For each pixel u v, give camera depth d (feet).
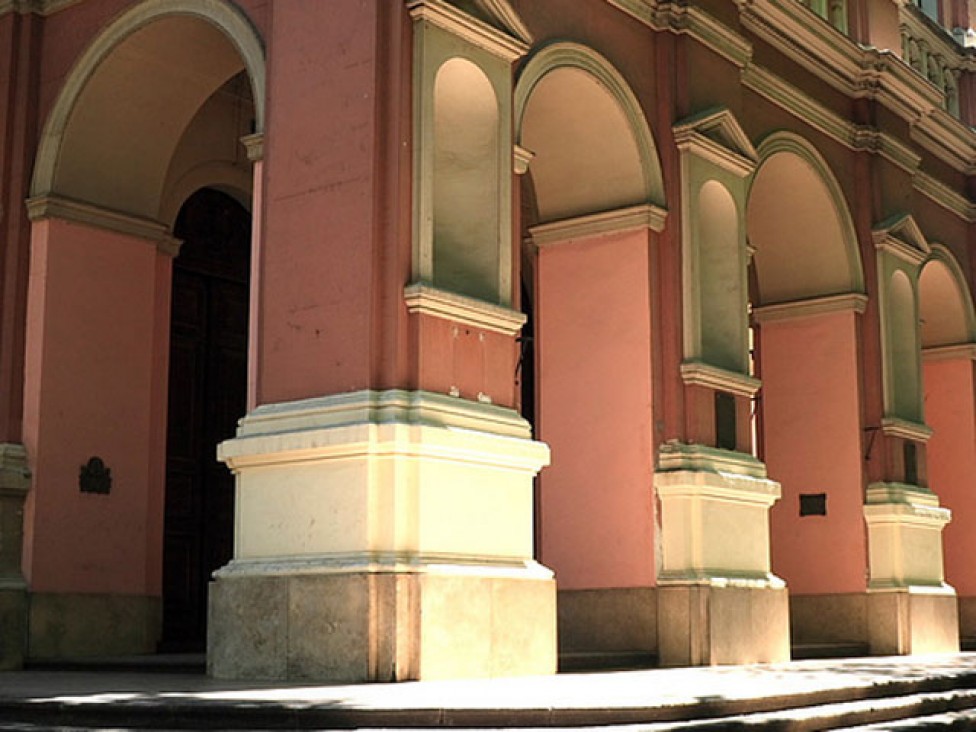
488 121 37.63
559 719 24.97
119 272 45.32
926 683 35.83
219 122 51.93
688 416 44.86
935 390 67.97
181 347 51.19
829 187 56.39
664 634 42.93
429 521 33.35
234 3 39.32
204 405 51.88
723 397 46.42
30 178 44.04
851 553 56.08
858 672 38.32
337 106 35.65
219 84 45.68
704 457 44.32
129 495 44.80
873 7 60.85
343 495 33.45
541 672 35.65
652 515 43.80
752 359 59.36
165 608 49.16
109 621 43.65
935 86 64.13
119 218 45.19
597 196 46.24
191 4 40.42
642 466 44.27
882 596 55.21
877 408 56.95
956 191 67.46
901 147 60.49
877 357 57.47
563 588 45.01
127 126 44.93
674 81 46.73
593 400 45.55
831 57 56.59
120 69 43.50
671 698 26.68
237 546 35.50
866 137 58.65
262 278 36.73
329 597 32.86
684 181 45.98
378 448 33.19
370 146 34.78
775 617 46.06
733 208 48.14
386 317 34.22
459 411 34.68
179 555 50.06
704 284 46.75
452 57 36.35
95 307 44.47
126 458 44.86
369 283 34.24
